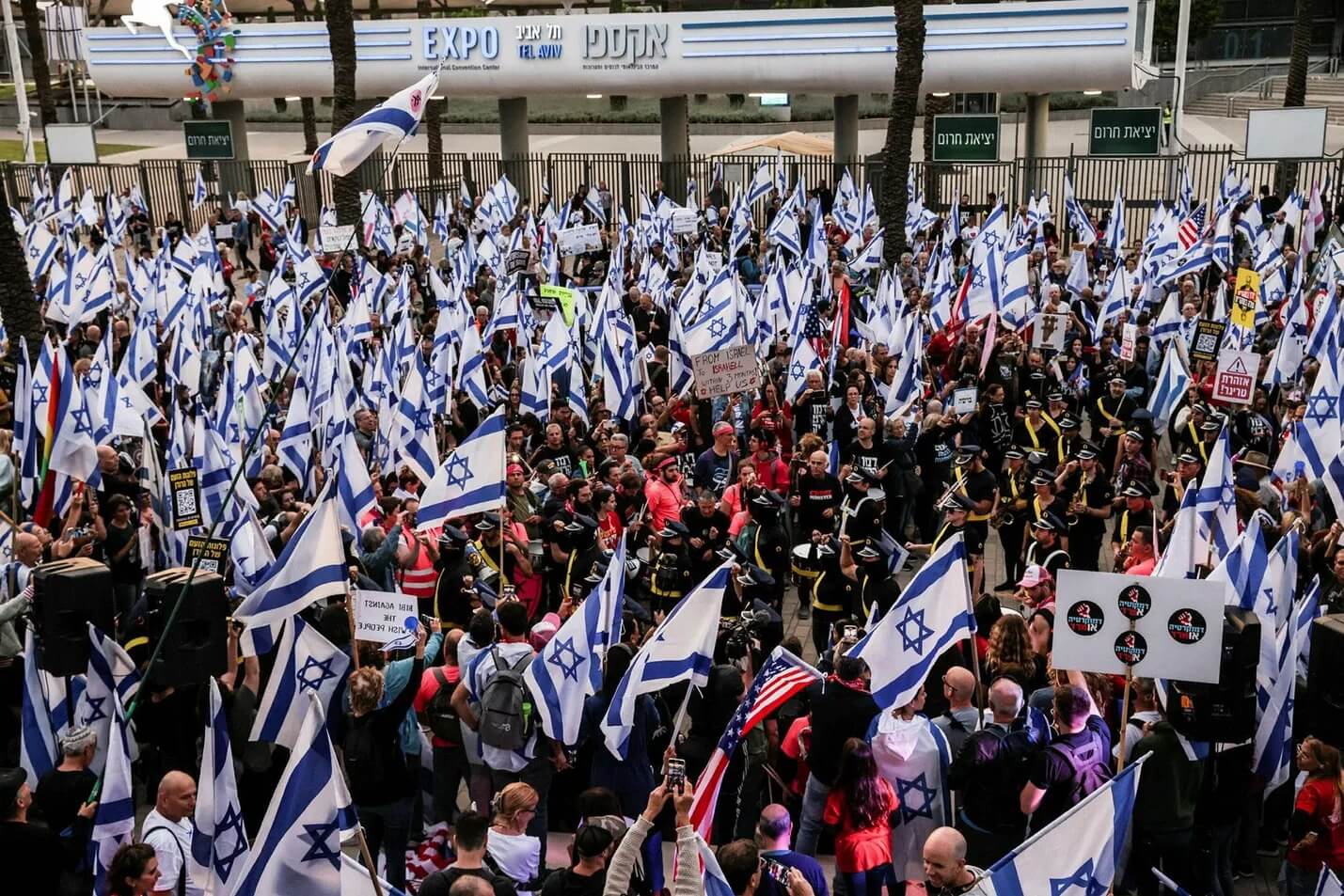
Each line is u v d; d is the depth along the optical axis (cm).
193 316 2248
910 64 2752
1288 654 960
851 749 863
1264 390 1786
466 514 1264
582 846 775
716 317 1983
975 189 4694
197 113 5900
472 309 2461
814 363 1884
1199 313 2392
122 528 1358
